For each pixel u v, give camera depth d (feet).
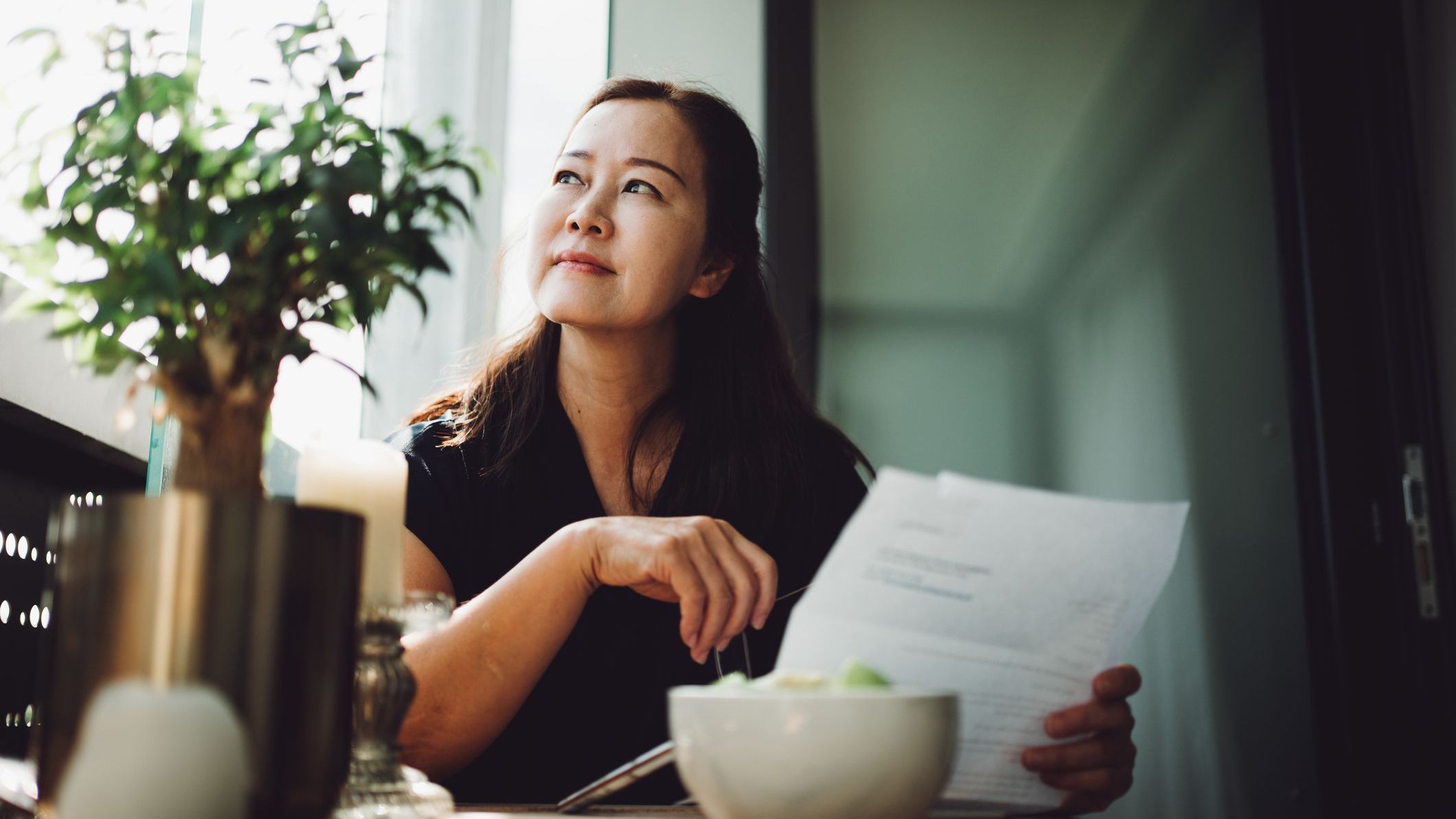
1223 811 6.42
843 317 6.91
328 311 2.03
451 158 2.11
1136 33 7.23
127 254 1.91
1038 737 2.34
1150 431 6.82
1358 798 6.31
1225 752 6.47
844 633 2.15
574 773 3.71
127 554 1.66
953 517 2.08
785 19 7.13
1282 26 7.20
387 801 2.14
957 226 7.03
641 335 4.12
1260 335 6.89
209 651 1.65
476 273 6.27
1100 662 2.31
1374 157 7.05
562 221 3.95
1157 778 6.50
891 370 6.87
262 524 1.71
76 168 1.98
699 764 1.77
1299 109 7.07
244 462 1.92
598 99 4.27
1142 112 7.17
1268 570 6.63
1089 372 6.88
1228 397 6.82
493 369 4.27
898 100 7.14
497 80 6.63
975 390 6.86
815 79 7.14
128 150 1.91
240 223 1.85
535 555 2.77
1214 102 7.18
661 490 4.25
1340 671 6.45
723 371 4.52
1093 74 7.20
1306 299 6.88
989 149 7.12
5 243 1.93
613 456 4.29
